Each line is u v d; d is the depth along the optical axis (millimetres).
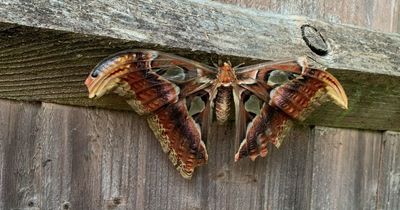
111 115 319
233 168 362
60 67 283
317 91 321
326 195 410
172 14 309
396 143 444
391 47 401
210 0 339
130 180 327
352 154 422
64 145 307
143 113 300
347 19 403
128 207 327
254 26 342
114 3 288
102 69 264
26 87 285
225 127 354
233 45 319
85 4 276
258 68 303
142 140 329
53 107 302
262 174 376
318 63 346
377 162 437
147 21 294
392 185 447
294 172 391
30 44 264
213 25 322
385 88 389
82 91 298
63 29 261
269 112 317
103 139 317
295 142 389
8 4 250
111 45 280
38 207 301
